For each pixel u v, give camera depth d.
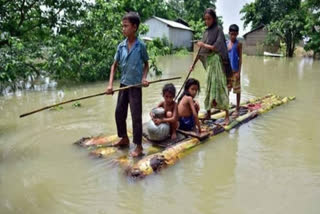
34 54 9.03
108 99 7.23
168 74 11.92
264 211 2.89
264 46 27.06
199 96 7.54
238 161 3.94
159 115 4.25
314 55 22.73
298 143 4.55
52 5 10.18
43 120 5.59
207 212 2.87
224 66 5.04
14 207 2.91
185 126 4.61
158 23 27.88
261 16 28.23
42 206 2.93
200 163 3.86
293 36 24.33
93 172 3.58
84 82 9.79
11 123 5.42
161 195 3.14
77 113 6.04
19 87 8.79
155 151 4.07
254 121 5.55
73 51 9.41
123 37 10.10
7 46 9.51
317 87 9.32
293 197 3.12
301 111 6.27
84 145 4.33
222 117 5.56
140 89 3.99
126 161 3.77
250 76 11.71
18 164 3.79
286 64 17.34
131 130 4.90
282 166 3.82
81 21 10.32
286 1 27.39
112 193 3.16
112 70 4.18
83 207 2.92
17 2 9.70
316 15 21.33
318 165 3.85
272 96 7.37
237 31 5.56
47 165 3.76
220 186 3.33
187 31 32.31
